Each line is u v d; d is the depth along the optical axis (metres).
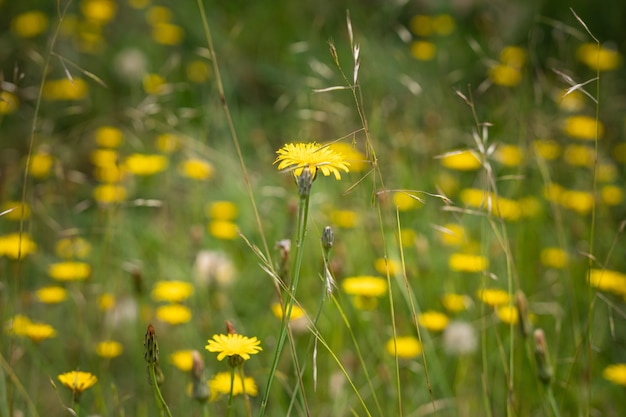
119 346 2.70
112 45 5.95
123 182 3.72
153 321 3.14
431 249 3.67
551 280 3.44
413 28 6.18
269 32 6.27
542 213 3.89
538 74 3.08
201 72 5.23
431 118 4.42
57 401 2.92
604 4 6.20
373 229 3.46
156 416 2.86
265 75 5.77
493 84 5.12
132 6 6.38
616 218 4.00
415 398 2.86
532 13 6.18
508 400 2.24
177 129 4.75
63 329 3.28
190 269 3.45
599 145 4.62
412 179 4.04
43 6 6.16
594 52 5.01
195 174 3.80
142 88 5.29
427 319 2.89
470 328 2.81
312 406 2.78
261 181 4.38
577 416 2.73
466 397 2.77
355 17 6.17
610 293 3.28
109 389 2.88
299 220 1.76
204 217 4.08
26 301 3.07
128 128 4.94
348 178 4.01
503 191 4.08
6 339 2.88
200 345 3.03
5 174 4.14
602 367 3.03
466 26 6.29
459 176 4.35
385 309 3.26
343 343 3.08
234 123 4.97
